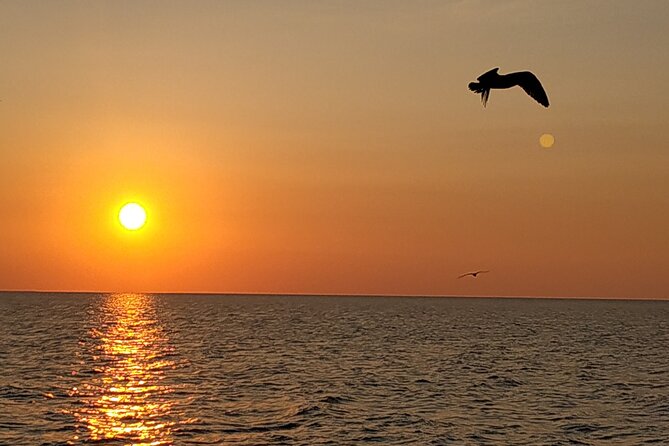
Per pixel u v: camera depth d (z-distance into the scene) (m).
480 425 42.53
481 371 65.94
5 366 64.50
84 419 42.44
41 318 148.62
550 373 65.50
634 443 39.09
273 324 137.88
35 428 40.16
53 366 65.31
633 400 51.44
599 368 70.00
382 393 52.56
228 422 42.31
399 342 97.00
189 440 38.28
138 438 38.50
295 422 42.50
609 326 148.75
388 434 40.06
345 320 157.50
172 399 49.12
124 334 106.81
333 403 48.03
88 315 166.62
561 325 149.75
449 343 96.81
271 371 64.06
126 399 48.88
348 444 37.94
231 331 116.44
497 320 168.88
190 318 159.88
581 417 45.22
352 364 70.00
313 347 87.81
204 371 63.66
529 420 44.19
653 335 121.56
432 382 58.41
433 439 39.09
